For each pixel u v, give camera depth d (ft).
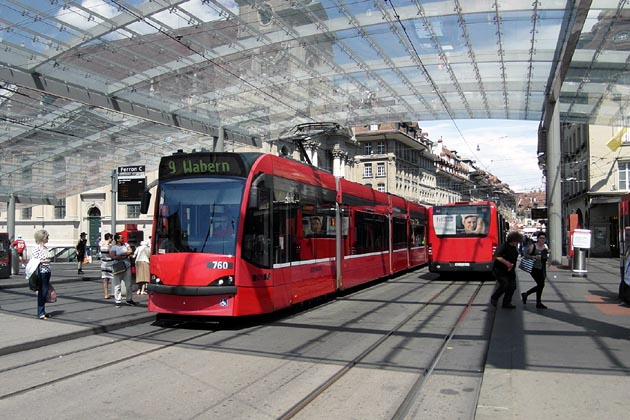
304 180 43.45
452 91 85.97
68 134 91.25
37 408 19.24
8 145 95.20
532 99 89.76
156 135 95.35
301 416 18.21
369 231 60.80
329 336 32.50
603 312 40.63
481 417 17.57
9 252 72.33
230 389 21.42
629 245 44.19
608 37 64.85
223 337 32.40
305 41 67.36
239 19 59.36
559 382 21.65
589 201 132.77
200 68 70.85
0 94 71.31
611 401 19.17
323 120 97.55
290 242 40.06
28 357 27.22
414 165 254.06
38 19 53.67
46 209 183.52
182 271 34.06
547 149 89.30
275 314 41.70
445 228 70.44
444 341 30.78
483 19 62.59
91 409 19.06
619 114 94.27
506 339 30.53
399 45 69.92
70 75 64.85
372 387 21.63
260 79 77.20
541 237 42.83
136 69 67.31
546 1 57.93
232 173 35.78
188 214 35.50
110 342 30.99
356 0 59.57
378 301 49.34
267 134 100.53
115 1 52.42
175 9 55.72
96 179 127.44
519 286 60.44
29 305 44.62
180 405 19.44
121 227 167.73
